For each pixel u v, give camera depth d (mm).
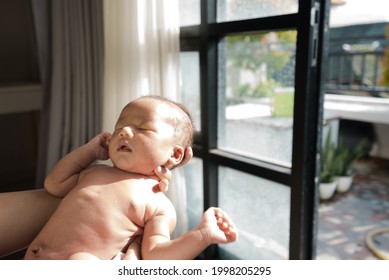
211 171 1528
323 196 2514
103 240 815
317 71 1170
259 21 1205
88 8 1619
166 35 1327
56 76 1839
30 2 2152
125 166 870
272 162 1377
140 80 1351
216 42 1444
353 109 2846
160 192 898
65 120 1814
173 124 897
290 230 1276
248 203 1484
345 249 1939
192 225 1708
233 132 1548
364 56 3188
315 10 1104
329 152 2584
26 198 956
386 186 2721
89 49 1642
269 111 1511
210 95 1465
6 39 2348
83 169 973
